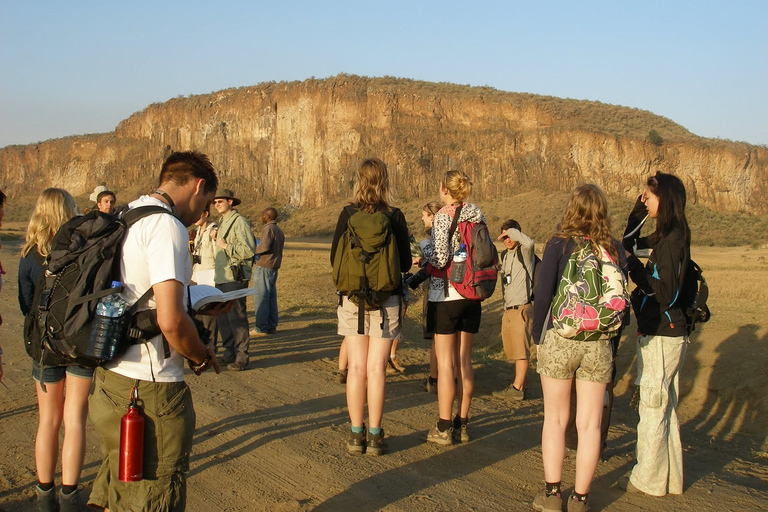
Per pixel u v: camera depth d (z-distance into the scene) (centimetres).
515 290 742
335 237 502
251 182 13550
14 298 1498
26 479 465
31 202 15750
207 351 321
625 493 449
